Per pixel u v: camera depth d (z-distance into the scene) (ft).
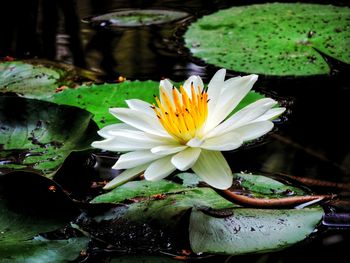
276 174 4.20
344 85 4.67
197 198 4.03
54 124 4.26
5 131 4.26
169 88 4.10
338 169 4.21
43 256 3.86
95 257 3.89
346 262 3.90
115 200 4.04
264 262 3.94
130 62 4.92
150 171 3.91
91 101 4.47
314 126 4.43
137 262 3.88
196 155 3.91
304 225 3.95
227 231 3.93
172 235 3.93
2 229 3.91
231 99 4.02
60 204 3.97
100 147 3.98
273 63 4.77
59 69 4.82
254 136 3.93
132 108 4.08
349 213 4.02
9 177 3.96
